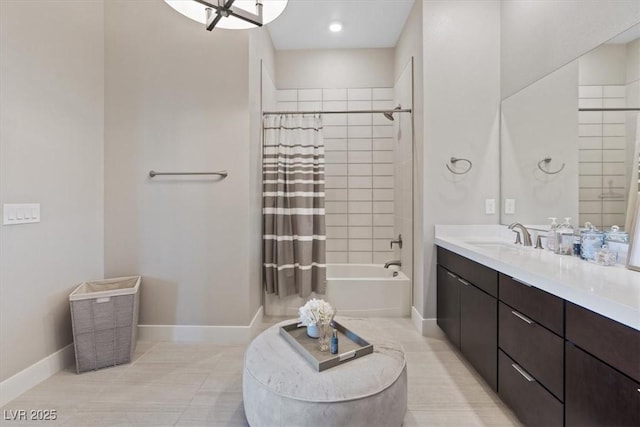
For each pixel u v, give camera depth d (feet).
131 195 7.84
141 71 7.77
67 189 6.81
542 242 6.60
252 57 8.13
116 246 7.88
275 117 9.40
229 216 7.88
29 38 5.92
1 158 5.45
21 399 5.56
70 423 4.97
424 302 8.36
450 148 8.25
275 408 3.99
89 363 6.46
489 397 5.65
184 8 5.81
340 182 11.98
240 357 7.09
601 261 4.86
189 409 5.30
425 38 8.21
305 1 8.98
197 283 7.92
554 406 3.99
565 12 6.06
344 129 11.91
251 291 8.13
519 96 7.45
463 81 8.20
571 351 3.69
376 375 4.25
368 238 11.93
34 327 6.03
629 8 4.78
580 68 5.71
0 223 5.42
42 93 6.20
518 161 7.50
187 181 7.84
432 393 5.76
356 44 11.50
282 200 9.26
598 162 5.33
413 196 9.21
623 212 4.88
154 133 7.80
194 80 7.77
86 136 7.32
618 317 3.03
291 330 5.49
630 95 4.77
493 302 5.50
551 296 4.04
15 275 5.68
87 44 7.31
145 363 6.81
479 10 8.16
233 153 7.82
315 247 9.67
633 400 2.90
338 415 3.85
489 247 6.81
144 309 7.95
